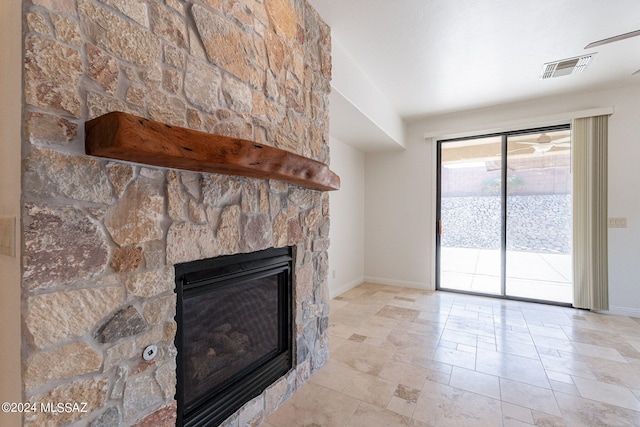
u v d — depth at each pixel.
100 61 0.93
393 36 2.30
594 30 2.20
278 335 1.87
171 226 1.14
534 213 3.78
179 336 1.22
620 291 3.22
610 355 2.34
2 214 0.90
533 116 3.61
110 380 0.97
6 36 0.90
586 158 3.33
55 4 0.84
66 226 0.86
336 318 3.17
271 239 1.67
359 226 4.67
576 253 3.41
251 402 1.57
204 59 1.26
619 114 3.21
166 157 0.95
